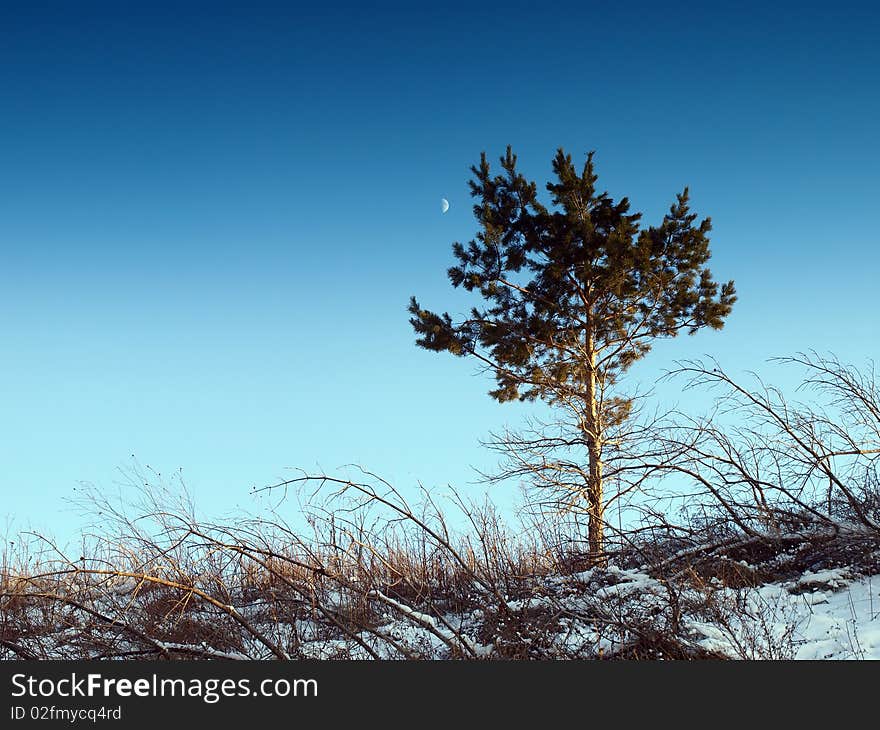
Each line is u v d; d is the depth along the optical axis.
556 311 18.62
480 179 19.53
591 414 17.47
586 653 7.07
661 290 18.52
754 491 9.22
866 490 9.29
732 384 9.38
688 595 7.60
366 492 8.51
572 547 9.42
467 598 8.79
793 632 6.93
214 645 7.62
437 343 18.84
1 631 7.66
